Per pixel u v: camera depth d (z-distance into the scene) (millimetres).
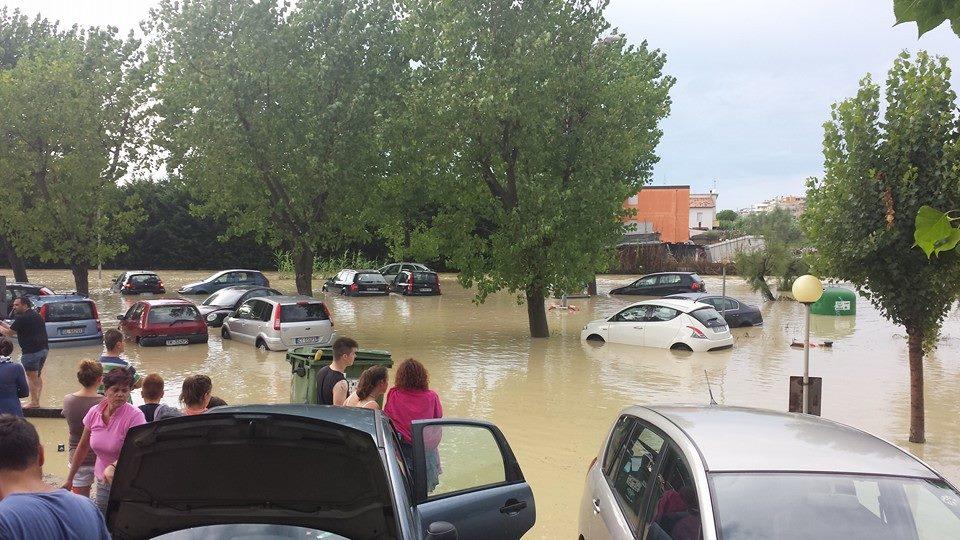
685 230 66812
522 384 15062
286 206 24469
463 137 21141
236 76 22328
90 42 30891
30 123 29297
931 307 10180
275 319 19359
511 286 21609
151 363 17656
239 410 4148
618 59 25766
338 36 23422
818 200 10656
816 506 3725
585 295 37781
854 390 14484
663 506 4211
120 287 36844
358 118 23359
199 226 55625
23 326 12391
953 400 13633
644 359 18297
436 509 4727
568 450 10328
